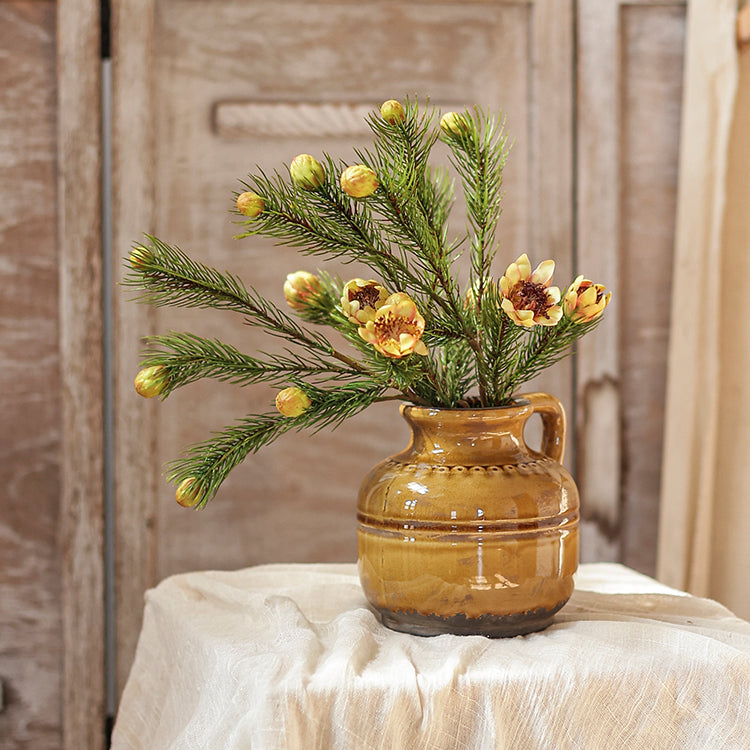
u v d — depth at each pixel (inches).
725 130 95.1
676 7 101.2
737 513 95.3
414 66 99.6
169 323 97.7
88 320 96.9
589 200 100.4
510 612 71.9
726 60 95.2
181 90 97.5
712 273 95.3
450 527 71.5
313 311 75.5
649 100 101.7
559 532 72.4
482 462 72.6
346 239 72.1
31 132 96.7
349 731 68.4
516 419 73.2
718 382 95.5
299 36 98.4
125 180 96.8
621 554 102.4
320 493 100.3
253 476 99.7
